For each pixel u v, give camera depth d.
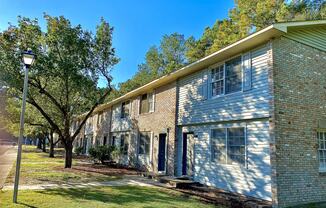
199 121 12.19
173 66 37.03
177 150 13.84
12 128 30.92
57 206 7.27
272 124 8.34
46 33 14.82
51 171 15.07
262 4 23.38
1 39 13.76
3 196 8.31
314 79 9.66
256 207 7.89
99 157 20.64
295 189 8.34
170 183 11.76
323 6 20.33
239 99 9.97
